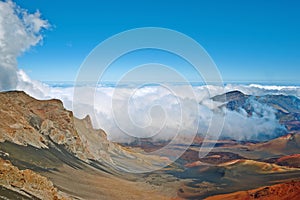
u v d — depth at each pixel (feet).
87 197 170.50
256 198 209.87
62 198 132.57
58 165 214.07
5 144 195.21
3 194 103.50
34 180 123.95
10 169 119.34
